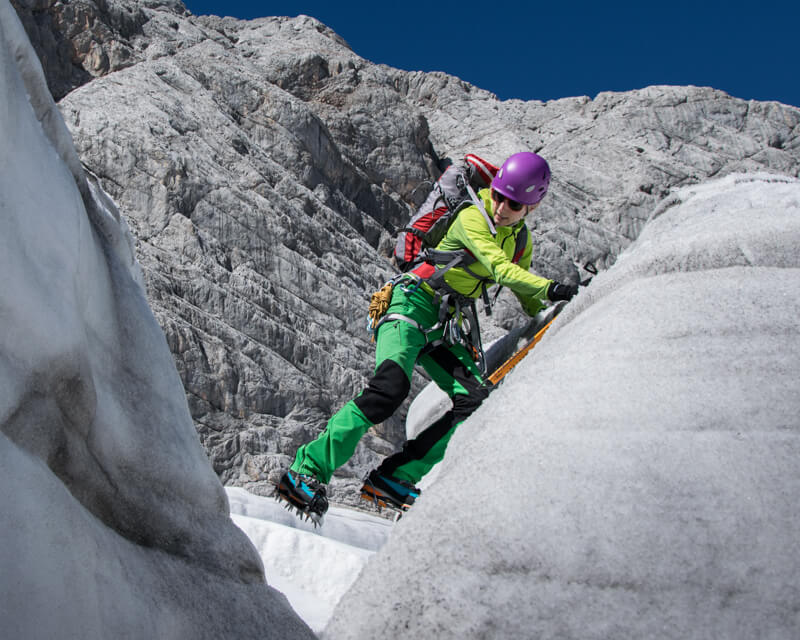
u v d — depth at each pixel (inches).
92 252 56.9
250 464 590.6
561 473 54.9
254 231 733.9
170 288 644.7
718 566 48.4
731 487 51.5
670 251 74.5
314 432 644.1
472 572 51.4
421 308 128.2
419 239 135.0
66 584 40.1
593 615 48.2
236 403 616.4
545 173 125.3
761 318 63.9
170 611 48.9
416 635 50.3
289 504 116.6
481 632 49.1
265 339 670.5
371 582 54.4
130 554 49.4
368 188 938.7
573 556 50.3
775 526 49.4
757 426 55.2
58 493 42.5
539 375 66.4
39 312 44.4
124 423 54.8
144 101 780.0
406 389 122.4
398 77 1247.5
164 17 954.7
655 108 1164.5
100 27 844.0
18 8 808.9
